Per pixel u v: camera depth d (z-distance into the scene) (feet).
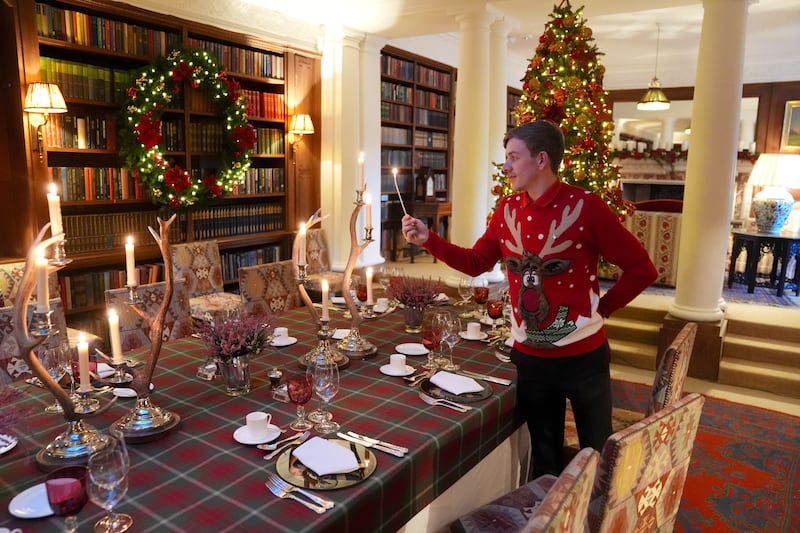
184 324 9.32
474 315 9.57
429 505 5.23
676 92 31.73
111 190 13.65
